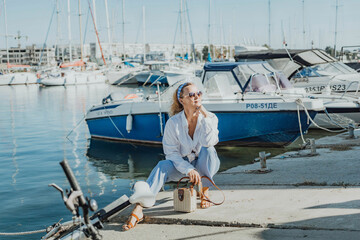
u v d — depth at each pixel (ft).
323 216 11.32
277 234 10.44
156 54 200.54
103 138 41.73
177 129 12.30
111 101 41.14
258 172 18.44
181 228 11.58
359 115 38.52
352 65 61.62
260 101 31.27
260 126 31.63
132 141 39.19
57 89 136.26
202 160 12.56
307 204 12.62
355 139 27.58
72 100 92.17
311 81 46.78
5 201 21.67
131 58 219.41
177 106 12.78
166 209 13.17
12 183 25.70
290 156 22.39
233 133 32.65
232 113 32.09
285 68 47.70
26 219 18.75
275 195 14.02
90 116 42.09
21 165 31.22
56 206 20.57
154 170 12.21
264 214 11.95
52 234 12.05
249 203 13.25
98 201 21.21
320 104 30.25
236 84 37.93
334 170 17.63
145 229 11.72
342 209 11.78
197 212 12.60
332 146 24.56
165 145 12.59
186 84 12.17
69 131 48.11
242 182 16.69
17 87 155.63
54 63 208.54
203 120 12.07
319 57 47.98
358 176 16.10
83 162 31.76
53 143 40.65
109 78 147.02
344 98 40.52
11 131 49.32
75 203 6.87
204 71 38.09
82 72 156.76
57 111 70.54
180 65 136.87
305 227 10.65
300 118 30.45
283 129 31.17
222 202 13.48
